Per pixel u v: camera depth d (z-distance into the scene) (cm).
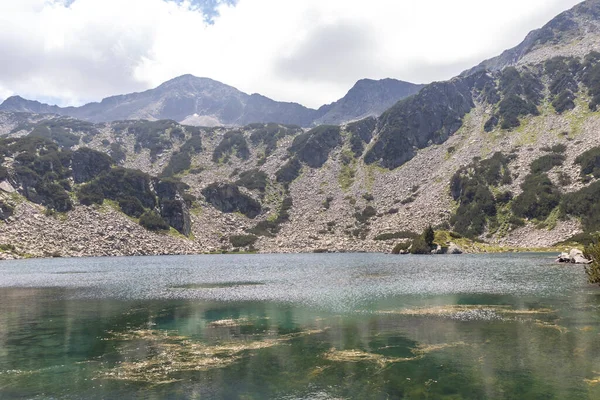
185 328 3772
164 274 9338
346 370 2555
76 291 6519
